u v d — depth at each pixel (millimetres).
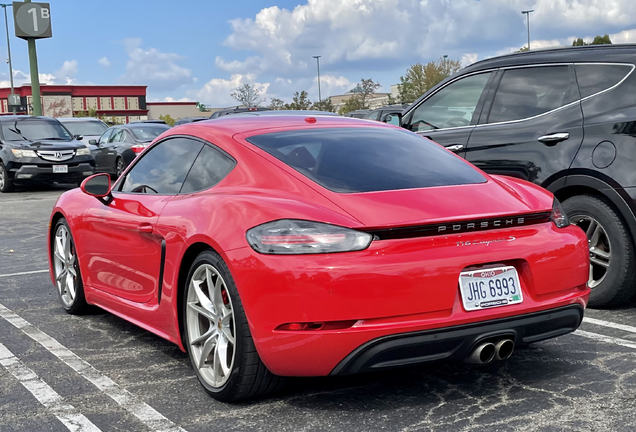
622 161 4547
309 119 3922
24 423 2998
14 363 3857
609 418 2902
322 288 2734
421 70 58969
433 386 3340
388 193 3055
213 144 3652
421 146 3744
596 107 4785
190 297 3387
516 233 3070
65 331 4531
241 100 62062
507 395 3201
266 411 3080
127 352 4051
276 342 2832
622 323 4453
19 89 95312
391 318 2783
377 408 3080
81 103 97000
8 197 14961
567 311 3158
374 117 15805
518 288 3037
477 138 5398
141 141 18172
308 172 3230
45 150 15859
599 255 4773
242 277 2900
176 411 3107
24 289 5836
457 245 2906
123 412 3107
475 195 3152
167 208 3623
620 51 4859
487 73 5605
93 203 4504
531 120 5133
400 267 2770
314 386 3371
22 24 23750
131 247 3941
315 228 2822
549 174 4879
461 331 2863
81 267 4672
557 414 2961
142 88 100188
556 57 5156
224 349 3186
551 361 3684
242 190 3283
